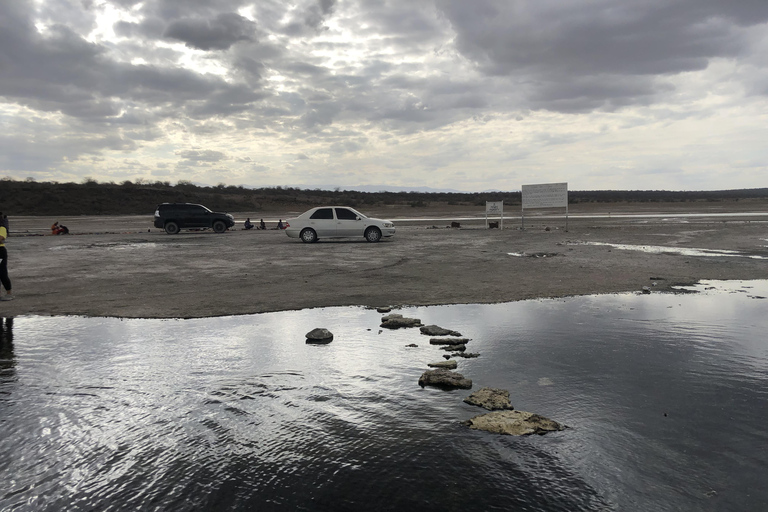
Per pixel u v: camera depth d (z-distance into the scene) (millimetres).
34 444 4008
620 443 3887
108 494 3307
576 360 5977
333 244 24438
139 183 97812
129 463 3707
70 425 4352
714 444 3857
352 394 4992
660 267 14367
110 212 73938
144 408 4699
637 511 3021
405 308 9266
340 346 6711
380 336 7234
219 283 12438
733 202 98750
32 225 48125
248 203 83938
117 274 14219
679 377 5363
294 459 3727
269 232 35375
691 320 7984
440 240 26078
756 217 45000
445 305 9477
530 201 32531
